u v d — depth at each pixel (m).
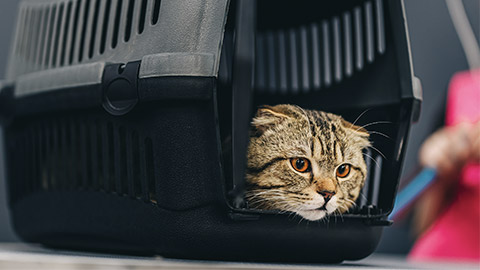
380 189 0.79
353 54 0.91
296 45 1.05
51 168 0.81
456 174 1.53
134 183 0.69
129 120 0.69
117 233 0.72
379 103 0.84
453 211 1.65
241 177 0.88
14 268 0.54
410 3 1.96
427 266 0.92
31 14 0.90
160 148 0.65
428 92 2.01
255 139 0.89
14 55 0.94
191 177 0.65
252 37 1.02
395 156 0.77
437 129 1.81
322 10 0.98
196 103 0.64
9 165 0.92
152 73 0.63
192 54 0.62
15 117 0.85
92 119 0.73
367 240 0.76
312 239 0.71
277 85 1.09
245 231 0.67
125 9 0.71
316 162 0.90
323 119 0.93
